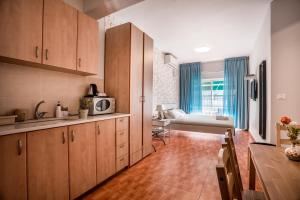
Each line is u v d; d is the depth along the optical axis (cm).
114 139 244
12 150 132
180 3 286
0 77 171
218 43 480
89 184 200
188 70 719
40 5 174
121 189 214
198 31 399
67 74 240
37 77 203
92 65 237
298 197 83
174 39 449
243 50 547
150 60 341
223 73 670
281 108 290
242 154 345
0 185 125
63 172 170
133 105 289
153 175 252
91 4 252
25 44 161
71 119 199
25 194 139
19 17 157
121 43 288
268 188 92
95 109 250
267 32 314
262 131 348
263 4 295
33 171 145
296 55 280
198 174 255
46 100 213
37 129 147
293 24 280
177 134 521
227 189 66
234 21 350
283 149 165
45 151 154
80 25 219
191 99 712
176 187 219
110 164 236
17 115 176
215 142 432
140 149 309
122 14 321
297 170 116
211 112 694
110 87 298
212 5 293
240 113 621
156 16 329
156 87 519
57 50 190
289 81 284
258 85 403
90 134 203
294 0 279
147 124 332
